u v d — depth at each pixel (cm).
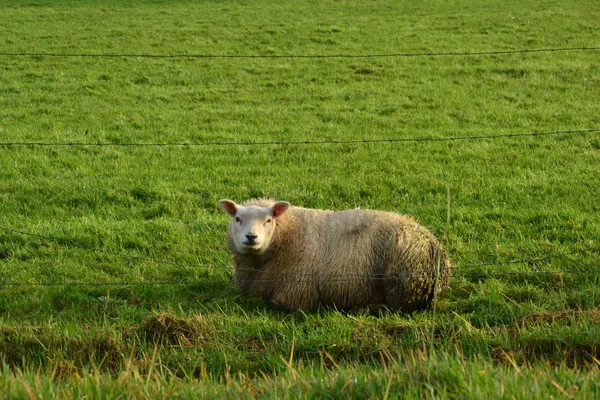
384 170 1515
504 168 1516
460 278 958
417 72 2405
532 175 1456
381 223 889
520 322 819
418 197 1327
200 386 578
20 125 1852
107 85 2258
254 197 1335
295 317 877
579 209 1245
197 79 2339
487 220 1188
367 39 2862
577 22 3050
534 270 975
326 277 882
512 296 908
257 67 2477
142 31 2995
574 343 749
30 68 2433
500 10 3400
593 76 2283
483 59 2538
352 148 1683
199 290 952
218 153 1644
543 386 525
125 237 1122
